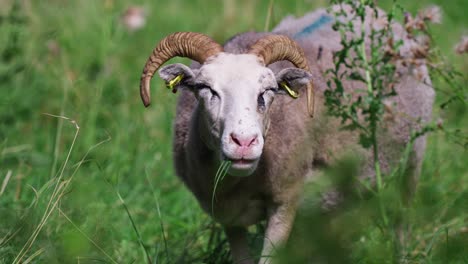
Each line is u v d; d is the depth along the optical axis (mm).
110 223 11352
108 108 14953
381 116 10328
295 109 10328
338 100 10070
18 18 15328
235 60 9391
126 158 13445
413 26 10031
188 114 10570
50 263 9406
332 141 10703
